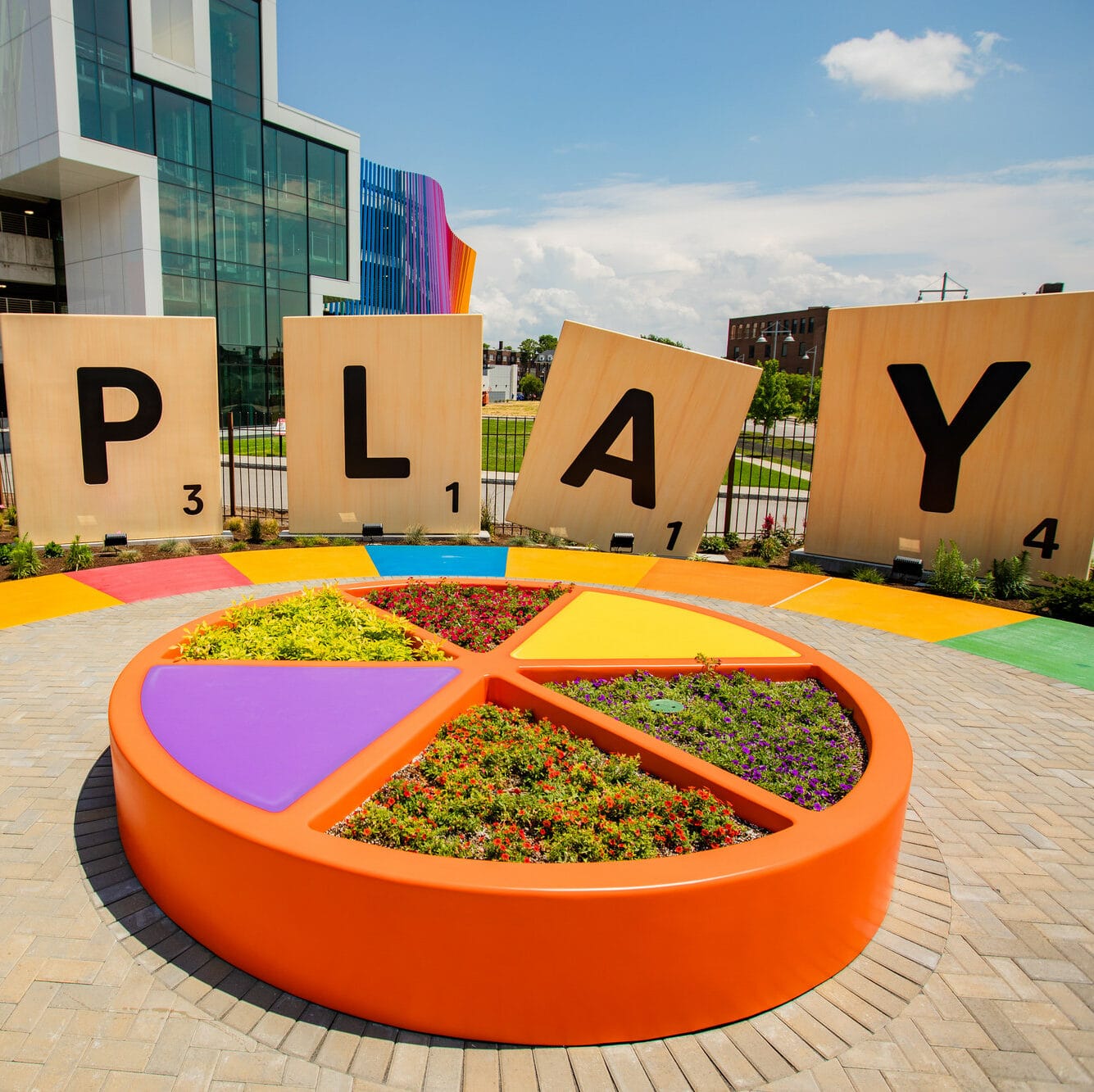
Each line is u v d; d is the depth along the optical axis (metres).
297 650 6.16
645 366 12.91
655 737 4.95
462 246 53.44
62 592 10.33
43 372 12.26
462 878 3.25
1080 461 11.05
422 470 13.95
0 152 28.39
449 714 5.22
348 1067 3.27
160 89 28.55
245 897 3.65
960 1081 3.32
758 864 3.44
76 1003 3.57
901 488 12.54
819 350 82.12
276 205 33.38
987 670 8.39
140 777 4.14
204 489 13.45
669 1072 3.29
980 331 11.50
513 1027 3.37
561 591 8.34
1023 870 4.86
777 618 10.19
